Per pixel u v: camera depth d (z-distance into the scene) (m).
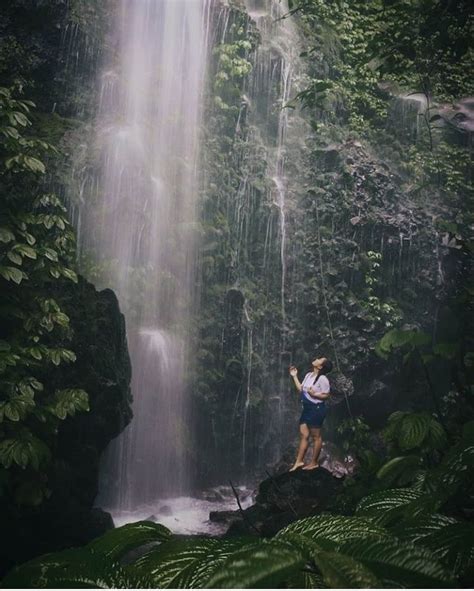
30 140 6.59
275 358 12.28
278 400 12.11
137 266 11.19
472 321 3.96
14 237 6.20
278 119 13.70
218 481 11.16
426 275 13.13
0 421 5.54
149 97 12.52
